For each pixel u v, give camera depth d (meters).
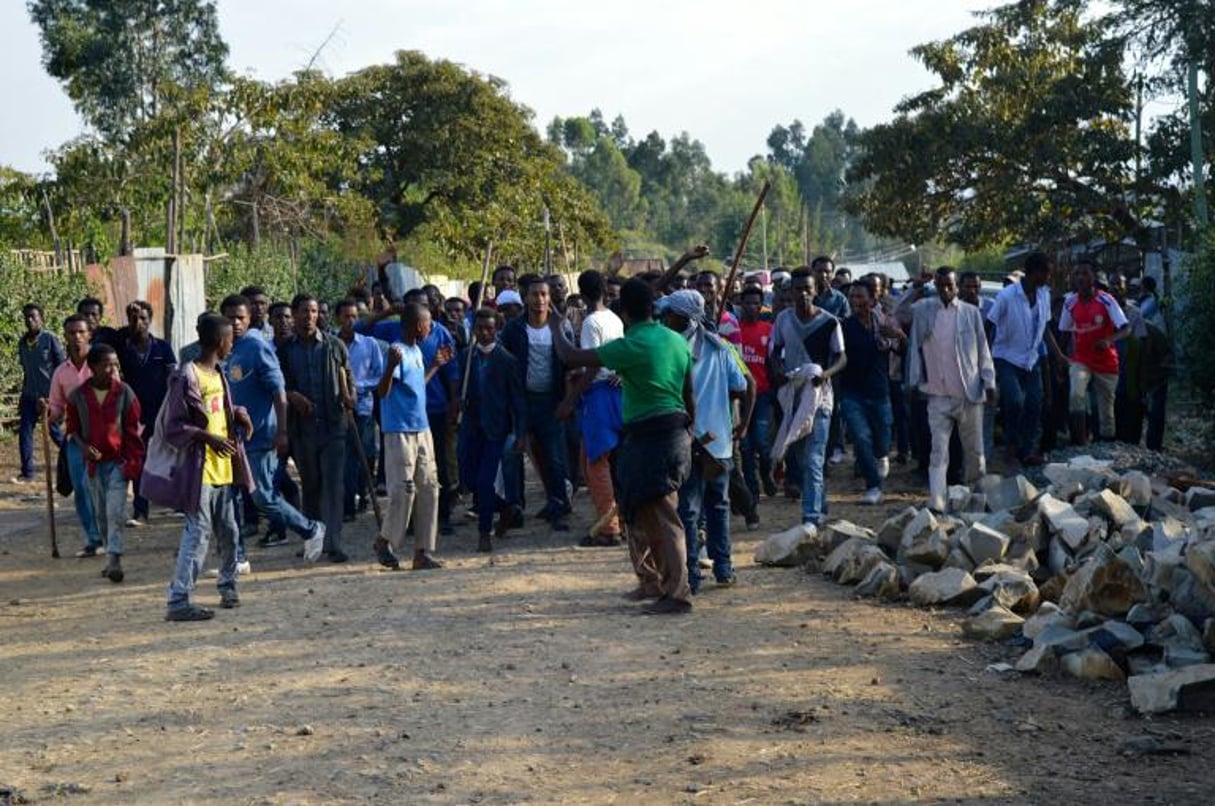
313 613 8.73
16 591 10.02
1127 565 7.12
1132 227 35.94
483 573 9.84
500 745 5.94
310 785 5.54
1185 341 15.20
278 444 10.16
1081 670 6.64
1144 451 13.80
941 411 11.13
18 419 19.56
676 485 8.24
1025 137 36.53
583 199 53.44
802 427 10.37
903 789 5.23
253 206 31.55
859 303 11.87
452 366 11.78
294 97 32.03
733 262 10.09
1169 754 5.52
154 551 11.46
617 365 8.21
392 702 6.66
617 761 5.68
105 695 7.01
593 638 7.77
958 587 8.24
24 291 19.52
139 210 31.52
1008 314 12.98
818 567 9.48
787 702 6.41
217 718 6.53
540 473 11.77
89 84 52.25
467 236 47.38
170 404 8.69
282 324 11.23
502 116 52.66
